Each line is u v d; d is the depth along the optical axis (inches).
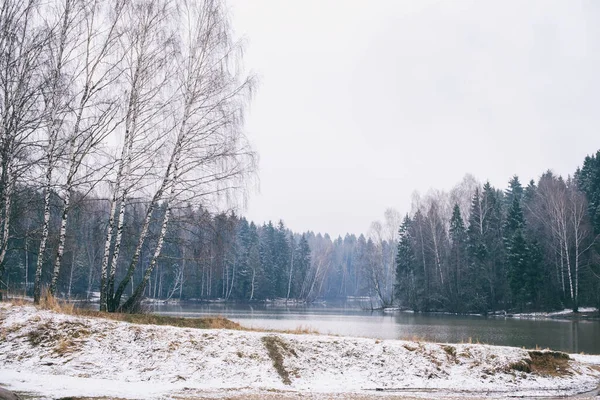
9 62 677.3
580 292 2384.4
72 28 736.3
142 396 439.8
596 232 2433.6
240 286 3503.9
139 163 788.0
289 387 551.5
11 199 762.2
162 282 2866.6
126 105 772.6
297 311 2568.9
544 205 2694.4
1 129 665.6
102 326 599.8
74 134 730.8
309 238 6875.0
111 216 776.9
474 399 549.3
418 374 628.1
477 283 2603.3
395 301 3457.2
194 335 619.5
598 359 787.4
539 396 581.6
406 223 3341.5
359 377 605.6
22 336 558.3
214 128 816.9
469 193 3287.4
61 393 413.4
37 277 729.6
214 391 501.4
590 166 3002.0
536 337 1282.0
